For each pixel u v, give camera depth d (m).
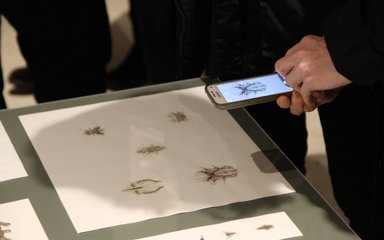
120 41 2.66
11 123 1.26
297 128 1.67
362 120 1.44
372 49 1.07
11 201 1.10
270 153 1.19
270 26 1.39
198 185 1.13
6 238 1.04
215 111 1.28
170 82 1.45
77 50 1.87
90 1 1.82
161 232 1.05
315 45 1.18
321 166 2.14
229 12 1.38
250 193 1.12
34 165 1.17
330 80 1.14
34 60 1.90
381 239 1.37
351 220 1.56
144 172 1.16
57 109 1.29
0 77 1.66
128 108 1.29
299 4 1.36
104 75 1.95
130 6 2.41
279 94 1.20
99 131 1.24
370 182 1.48
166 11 1.47
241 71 1.45
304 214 1.08
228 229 1.06
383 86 1.26
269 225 1.06
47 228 1.06
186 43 1.45
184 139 1.22
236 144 1.21
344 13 1.09
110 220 1.07
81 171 1.16
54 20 1.82
